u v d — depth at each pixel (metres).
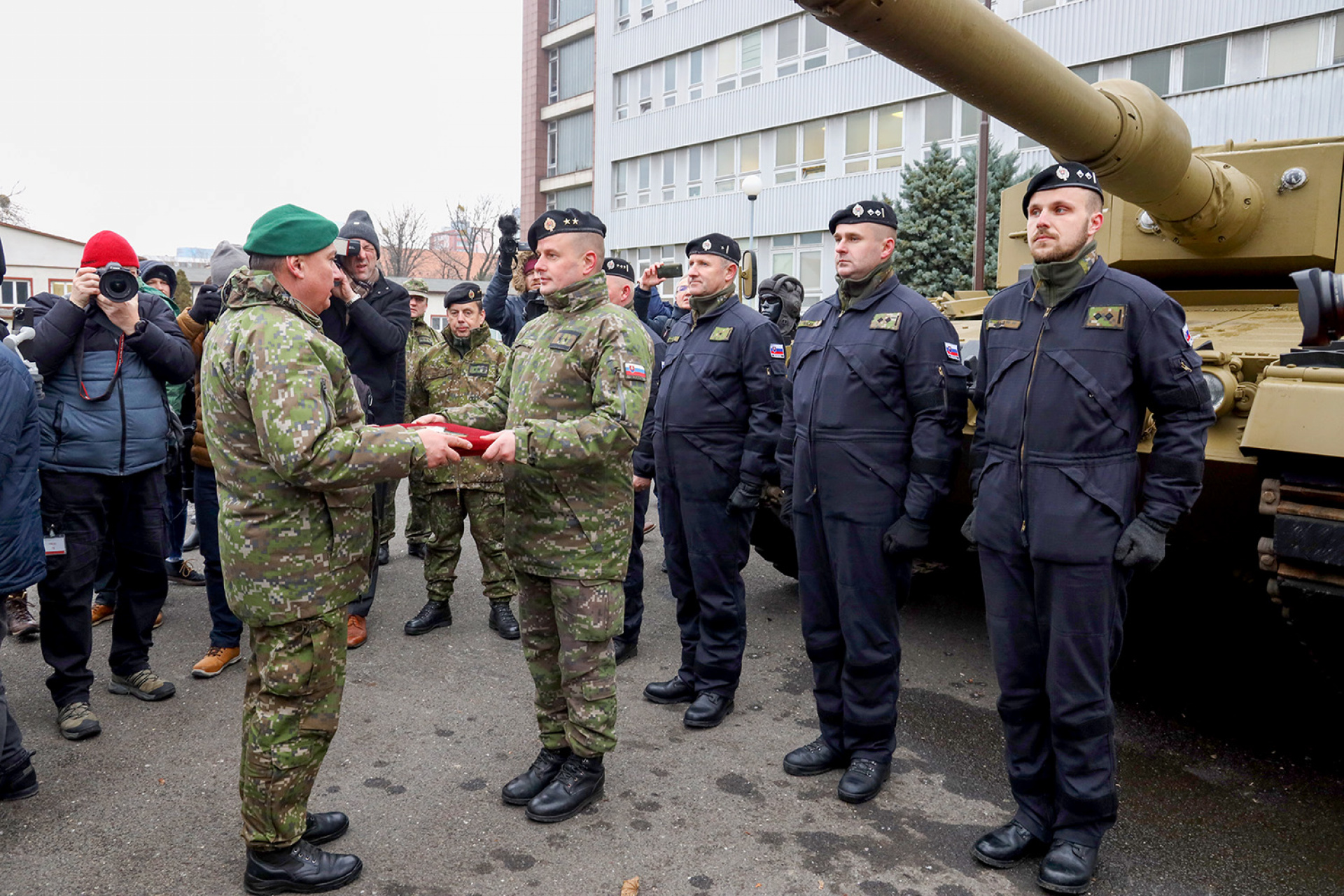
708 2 22.86
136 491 3.68
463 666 4.27
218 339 2.37
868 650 3.13
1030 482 2.67
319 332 2.48
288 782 2.48
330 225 2.50
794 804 3.09
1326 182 4.15
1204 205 4.04
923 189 16.41
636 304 4.99
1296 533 2.61
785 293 6.41
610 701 2.97
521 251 5.82
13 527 2.84
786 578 5.89
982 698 4.05
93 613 4.73
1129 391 2.61
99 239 3.54
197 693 3.89
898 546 3.00
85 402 3.48
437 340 5.99
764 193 22.05
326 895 2.54
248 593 2.36
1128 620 4.66
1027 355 2.72
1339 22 13.82
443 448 2.44
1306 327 3.00
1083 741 2.63
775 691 4.09
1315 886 2.68
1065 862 2.63
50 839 2.79
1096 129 3.25
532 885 2.60
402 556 6.22
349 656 4.37
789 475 3.49
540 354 2.94
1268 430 2.68
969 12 2.54
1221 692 4.09
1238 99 14.89
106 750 3.37
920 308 3.09
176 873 2.63
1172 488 2.55
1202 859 2.82
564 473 2.84
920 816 3.04
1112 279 2.64
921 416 3.03
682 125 23.84
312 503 2.39
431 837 2.84
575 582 2.88
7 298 21.77
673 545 3.89
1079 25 16.33
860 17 2.33
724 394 3.67
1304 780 3.34
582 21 28.33
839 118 20.45
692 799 3.12
